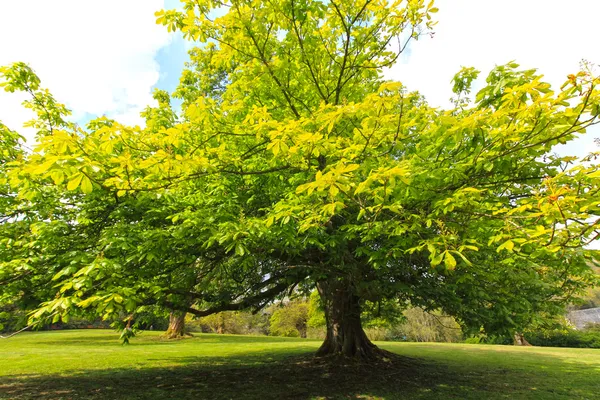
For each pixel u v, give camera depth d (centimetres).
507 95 310
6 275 450
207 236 463
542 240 290
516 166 375
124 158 344
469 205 379
